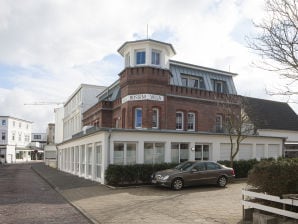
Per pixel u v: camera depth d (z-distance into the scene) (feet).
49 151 225.35
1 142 270.26
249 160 82.53
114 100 106.42
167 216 36.88
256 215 31.60
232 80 113.60
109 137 67.97
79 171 94.38
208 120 100.99
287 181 31.07
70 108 178.81
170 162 72.59
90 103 148.66
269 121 124.16
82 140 91.04
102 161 68.90
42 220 36.24
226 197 50.60
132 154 70.59
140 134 70.85
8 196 55.77
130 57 91.76
